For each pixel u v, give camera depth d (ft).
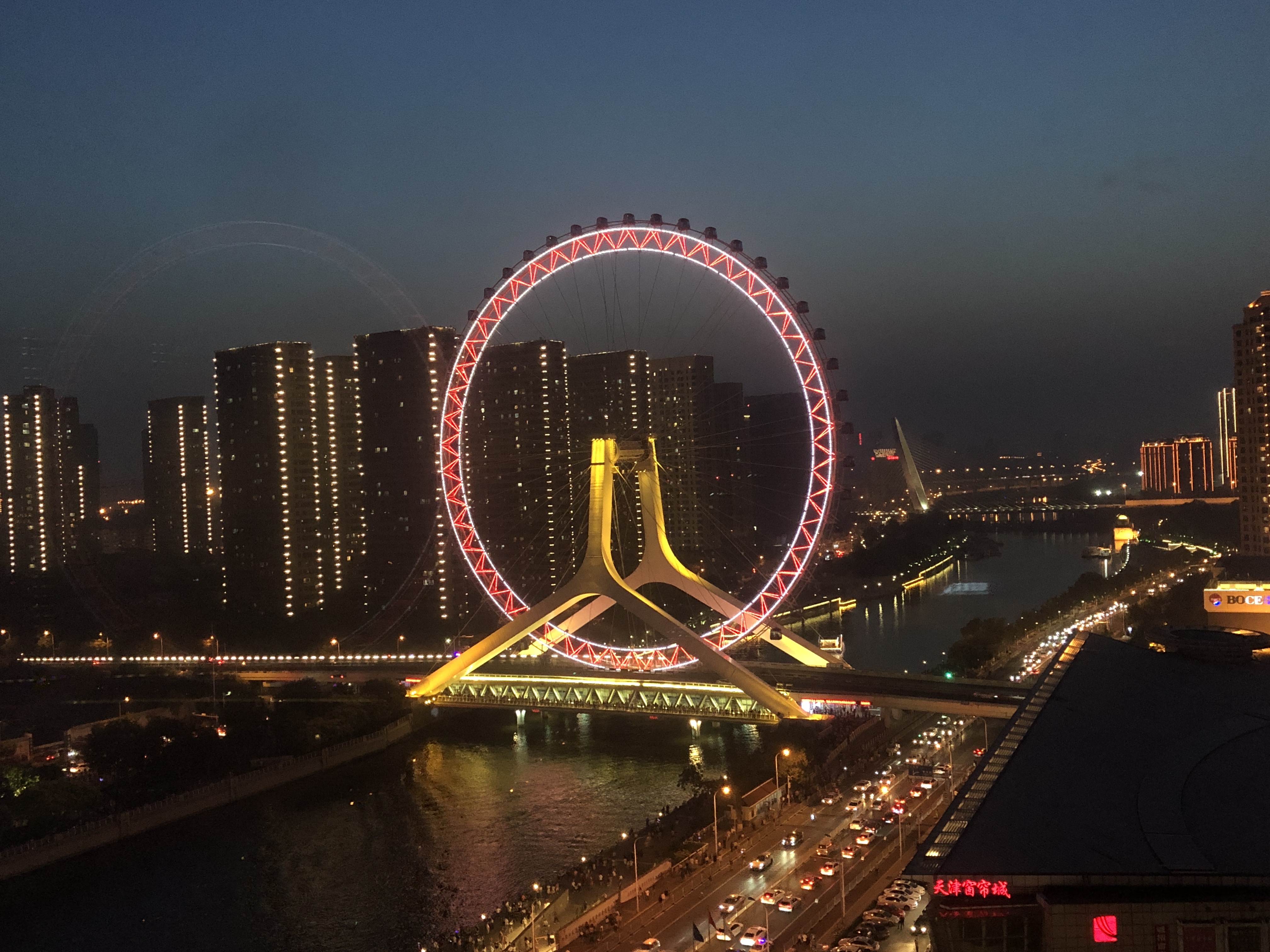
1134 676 459.32
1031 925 292.40
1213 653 486.79
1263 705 430.20
